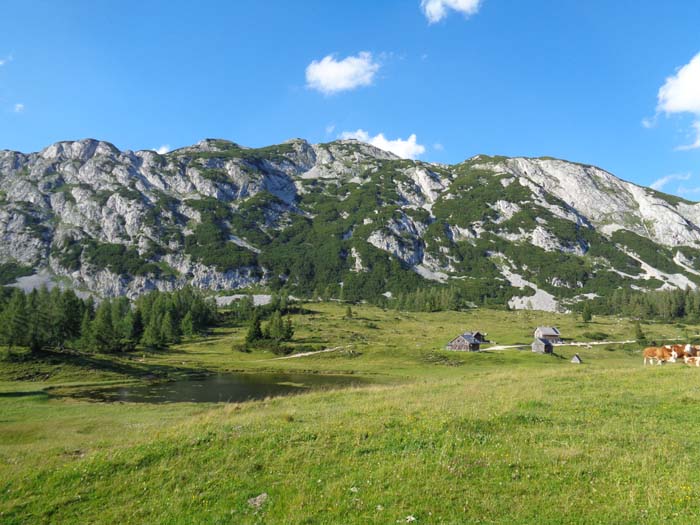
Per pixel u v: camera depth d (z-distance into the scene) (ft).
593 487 49.67
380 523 45.78
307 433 72.38
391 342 488.44
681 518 42.47
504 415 76.59
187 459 65.92
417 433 69.10
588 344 500.33
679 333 572.92
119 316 537.65
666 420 73.46
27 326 282.97
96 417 145.18
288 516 48.75
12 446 100.78
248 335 480.64
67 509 56.08
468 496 49.24
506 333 578.66
